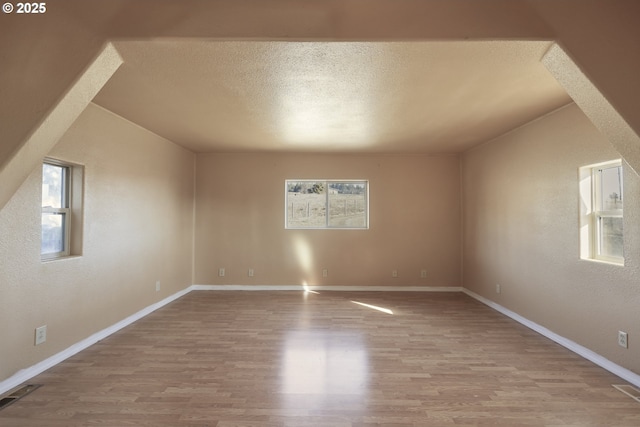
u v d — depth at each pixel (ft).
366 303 16.67
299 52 7.23
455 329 12.66
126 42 6.54
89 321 11.05
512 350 10.59
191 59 7.57
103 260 11.78
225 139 16.28
